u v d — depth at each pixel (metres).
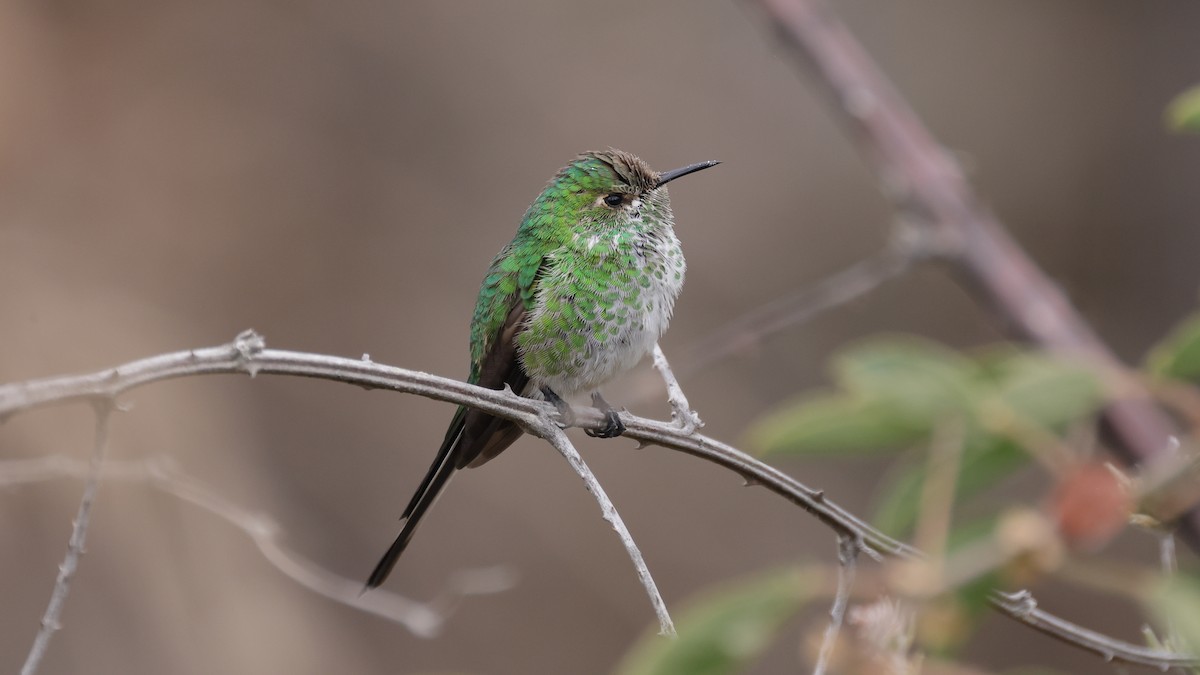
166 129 13.75
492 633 12.53
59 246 12.90
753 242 13.82
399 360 13.41
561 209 6.95
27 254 12.73
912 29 14.02
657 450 13.38
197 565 11.39
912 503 4.24
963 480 4.39
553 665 12.43
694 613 3.62
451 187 14.05
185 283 13.23
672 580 12.88
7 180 13.04
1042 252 13.34
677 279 7.11
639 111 14.14
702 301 13.66
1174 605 3.40
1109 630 11.62
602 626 12.66
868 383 4.33
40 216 13.02
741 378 13.32
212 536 11.52
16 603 10.95
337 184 14.01
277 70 14.20
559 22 14.41
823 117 14.04
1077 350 5.91
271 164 13.89
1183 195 12.99
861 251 13.75
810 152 14.01
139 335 12.69
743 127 14.12
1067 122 13.51
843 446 4.49
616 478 13.27
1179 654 3.62
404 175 14.08
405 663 12.16
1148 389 4.26
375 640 12.19
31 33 13.45
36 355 12.23
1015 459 4.38
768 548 13.01
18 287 12.51
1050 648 11.70
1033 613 4.14
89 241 13.05
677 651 3.60
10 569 11.02
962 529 3.85
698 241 13.81
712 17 14.34
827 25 6.98
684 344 13.42
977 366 4.50
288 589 11.78
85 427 11.42
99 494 11.28
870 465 13.05
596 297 6.80
